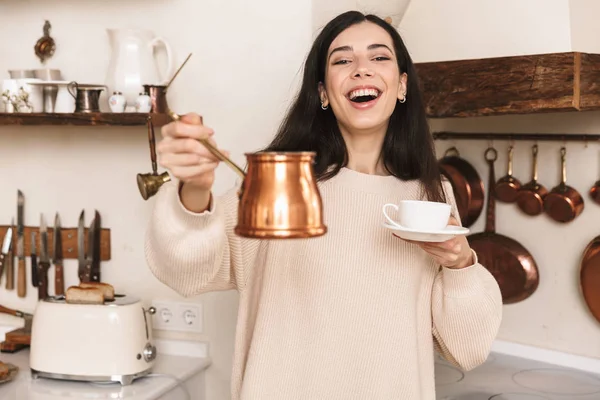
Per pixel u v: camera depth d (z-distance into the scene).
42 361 1.86
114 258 2.17
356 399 1.33
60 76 2.10
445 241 1.23
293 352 1.34
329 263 1.35
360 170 1.49
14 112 2.00
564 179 2.09
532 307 2.21
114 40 1.99
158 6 2.05
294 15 1.91
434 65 1.83
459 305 1.39
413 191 1.47
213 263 1.15
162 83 2.00
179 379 1.92
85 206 2.19
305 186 0.87
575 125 2.09
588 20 1.87
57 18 2.17
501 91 1.74
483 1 1.95
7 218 2.29
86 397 1.77
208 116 2.02
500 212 2.24
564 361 2.15
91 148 2.17
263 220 0.85
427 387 1.43
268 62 1.95
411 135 1.51
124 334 1.85
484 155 2.24
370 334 1.33
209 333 2.08
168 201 1.13
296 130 1.50
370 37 1.42
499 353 2.27
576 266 2.12
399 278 1.36
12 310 2.22
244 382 1.35
